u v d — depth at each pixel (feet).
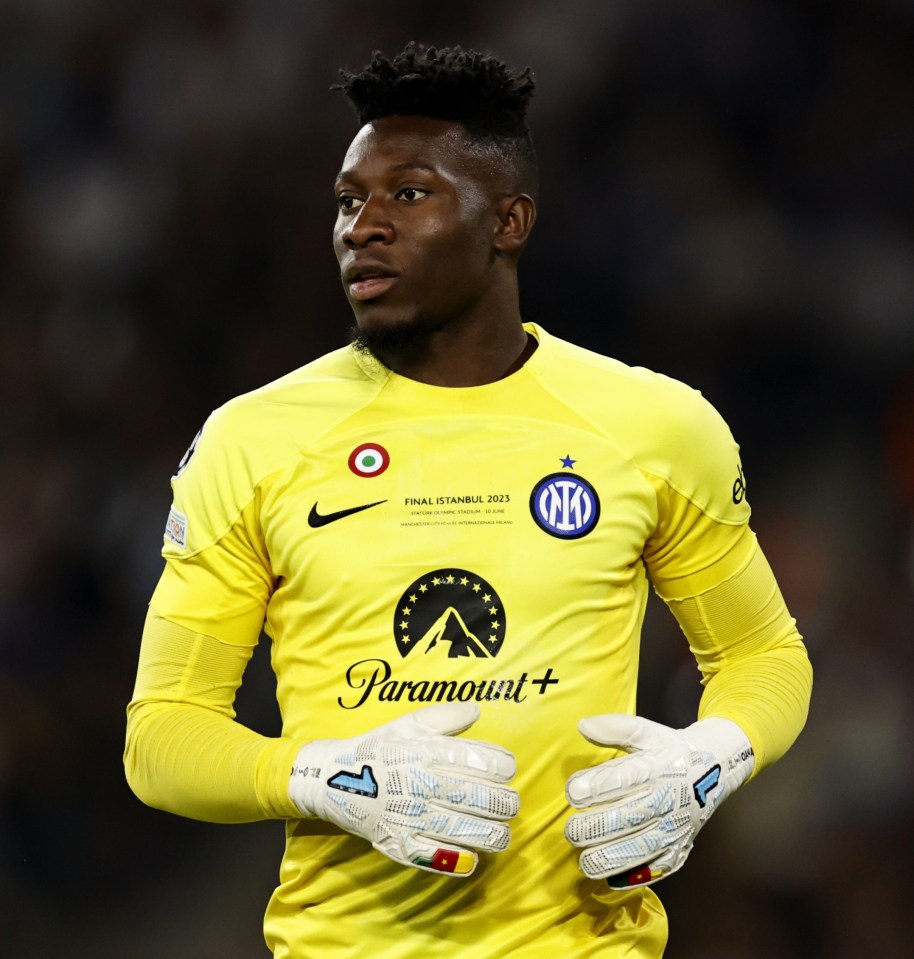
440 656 29.14
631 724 28.58
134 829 83.35
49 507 92.38
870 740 80.02
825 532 92.73
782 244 99.45
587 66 102.01
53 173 103.24
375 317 30.09
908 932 75.51
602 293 99.14
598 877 28.07
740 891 76.74
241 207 100.37
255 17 104.42
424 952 29.25
